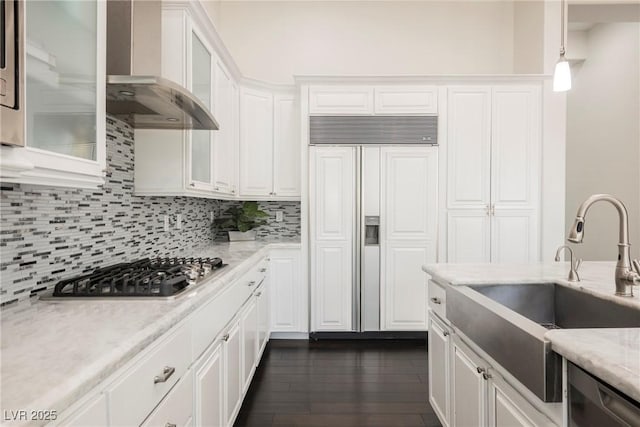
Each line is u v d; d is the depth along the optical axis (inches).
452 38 160.9
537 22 141.7
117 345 35.4
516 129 137.1
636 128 159.6
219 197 114.9
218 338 68.0
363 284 135.3
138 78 57.9
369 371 110.3
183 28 82.7
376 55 160.4
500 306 52.4
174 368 47.0
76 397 27.7
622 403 29.3
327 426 82.8
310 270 136.0
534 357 39.2
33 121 38.6
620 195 168.4
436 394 79.6
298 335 139.3
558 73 85.0
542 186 137.1
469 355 61.2
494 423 52.4
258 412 88.2
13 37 33.0
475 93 136.7
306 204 136.1
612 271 79.1
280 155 144.9
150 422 41.2
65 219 60.6
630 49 161.8
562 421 37.2
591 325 60.7
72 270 62.5
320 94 136.3
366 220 135.6
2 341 36.3
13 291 50.2
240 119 139.9
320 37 160.1
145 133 85.2
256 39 159.6
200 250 119.3
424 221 135.5
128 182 82.4
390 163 135.3
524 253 137.3
